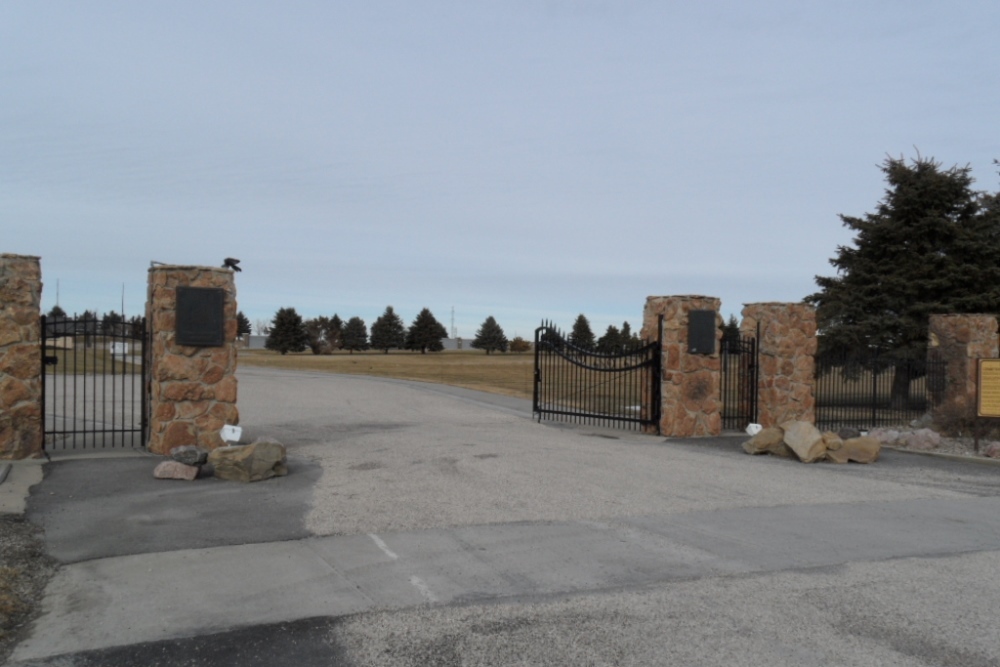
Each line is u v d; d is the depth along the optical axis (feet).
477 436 52.42
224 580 21.61
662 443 52.54
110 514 28.58
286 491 33.17
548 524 28.48
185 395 41.24
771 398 59.82
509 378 132.46
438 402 81.51
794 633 18.19
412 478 36.60
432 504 31.27
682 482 37.70
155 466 37.47
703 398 56.65
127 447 43.29
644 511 31.04
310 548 24.76
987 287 82.12
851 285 87.20
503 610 19.52
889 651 17.22
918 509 32.83
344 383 109.91
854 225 87.61
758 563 23.95
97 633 17.89
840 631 18.37
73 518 27.89
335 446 46.39
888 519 30.68
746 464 44.16
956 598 20.86
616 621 18.84
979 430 53.47
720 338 58.34
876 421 64.23
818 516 30.94
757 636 17.98
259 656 16.74
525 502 32.07
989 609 20.03
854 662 16.62
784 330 59.93
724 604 20.12
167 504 30.32
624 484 36.65
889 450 51.47
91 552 23.93
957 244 81.61
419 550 24.77
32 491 31.89
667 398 55.98
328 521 28.14
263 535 26.13
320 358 230.07
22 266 38.50
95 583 21.26
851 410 69.82
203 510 29.50
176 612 19.20
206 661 16.47
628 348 63.46
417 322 326.44
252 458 35.19
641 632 18.16
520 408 75.97
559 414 65.72
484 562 23.61
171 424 40.98
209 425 41.68
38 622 18.57
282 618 18.86
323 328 301.22
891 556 25.05
